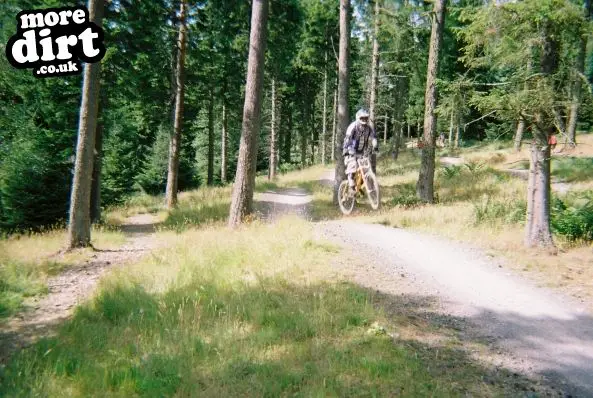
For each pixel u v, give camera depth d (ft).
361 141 40.42
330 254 28.76
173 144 67.15
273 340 17.07
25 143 51.52
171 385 14.14
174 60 69.67
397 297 22.22
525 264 28.86
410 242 34.58
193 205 63.57
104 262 33.55
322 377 14.28
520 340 18.13
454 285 24.68
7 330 20.36
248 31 70.90
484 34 33.35
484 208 45.73
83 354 16.70
